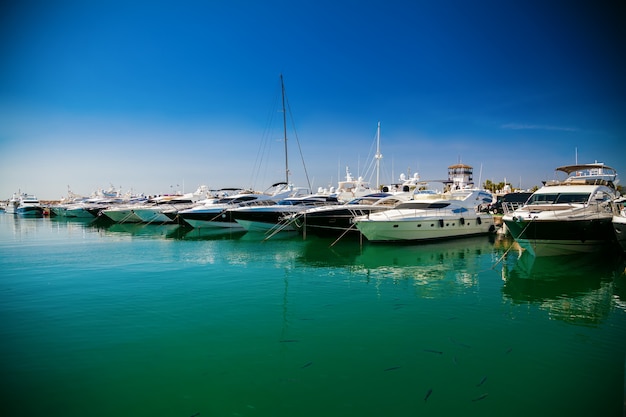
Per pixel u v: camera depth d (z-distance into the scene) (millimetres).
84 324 9961
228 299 12203
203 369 7547
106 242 26266
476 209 26094
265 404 6379
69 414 6133
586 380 7109
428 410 6180
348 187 35719
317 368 7570
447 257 19422
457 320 10258
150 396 6621
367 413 6117
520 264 17484
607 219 17734
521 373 7344
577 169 21125
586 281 14352
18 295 12680
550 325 9875
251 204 32312
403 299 12172
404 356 8070
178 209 37188
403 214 22656
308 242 25141
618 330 9539
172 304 11672
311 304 11672
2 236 30484
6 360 7914
